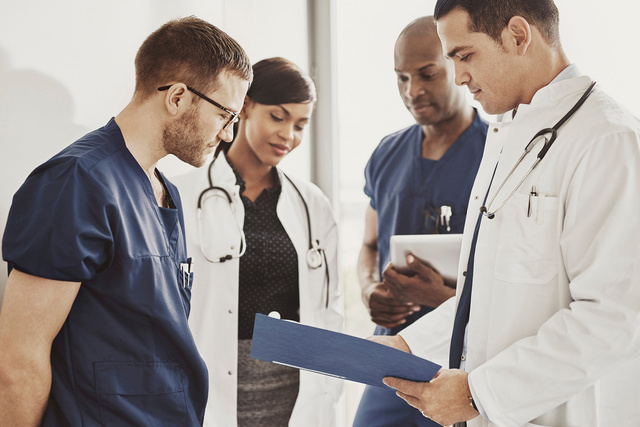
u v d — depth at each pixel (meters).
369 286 2.17
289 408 2.01
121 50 1.75
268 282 1.97
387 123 2.15
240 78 1.35
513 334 1.28
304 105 2.07
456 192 1.99
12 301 1.10
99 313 1.19
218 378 1.87
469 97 1.97
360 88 2.22
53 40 1.56
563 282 1.25
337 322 2.08
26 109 1.49
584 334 1.15
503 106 1.41
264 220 2.00
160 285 1.25
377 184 2.17
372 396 1.83
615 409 1.29
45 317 1.10
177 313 1.28
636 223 1.13
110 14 1.71
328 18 2.29
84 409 1.17
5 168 1.45
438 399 1.27
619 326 1.12
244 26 2.14
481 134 1.96
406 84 2.08
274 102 2.03
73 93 1.61
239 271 1.93
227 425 1.86
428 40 2.01
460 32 1.36
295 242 2.00
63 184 1.12
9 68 1.45
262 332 1.21
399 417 1.75
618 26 1.76
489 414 1.22
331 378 2.06
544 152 1.27
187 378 1.30
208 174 1.96
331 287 2.08
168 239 1.34
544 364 1.18
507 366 1.21
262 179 2.03
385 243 2.14
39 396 1.11
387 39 2.15
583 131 1.23
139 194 1.26
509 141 1.38
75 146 1.22
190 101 1.29
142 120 1.30
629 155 1.16
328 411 2.05
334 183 2.31
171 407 1.26
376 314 2.13
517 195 1.30
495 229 1.34
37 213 1.11
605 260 1.14
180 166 1.95
